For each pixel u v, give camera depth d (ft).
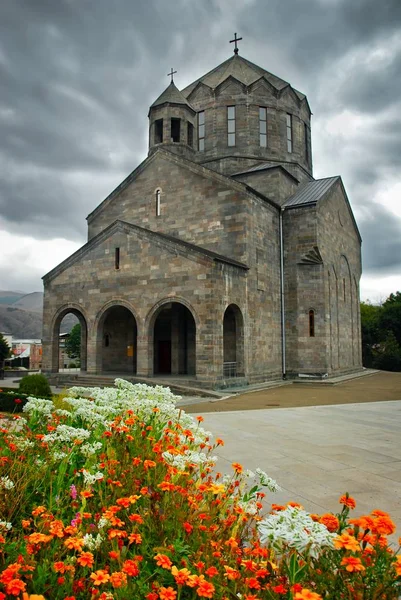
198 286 83.76
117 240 95.50
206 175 100.22
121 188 113.91
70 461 20.51
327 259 112.98
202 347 82.17
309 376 105.19
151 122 113.80
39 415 26.22
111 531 13.58
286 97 128.26
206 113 125.59
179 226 102.99
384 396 78.84
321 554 12.96
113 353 114.11
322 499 26.13
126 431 23.06
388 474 31.07
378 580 11.57
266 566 12.83
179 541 14.89
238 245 94.68
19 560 12.53
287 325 107.45
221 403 68.85
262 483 17.90
